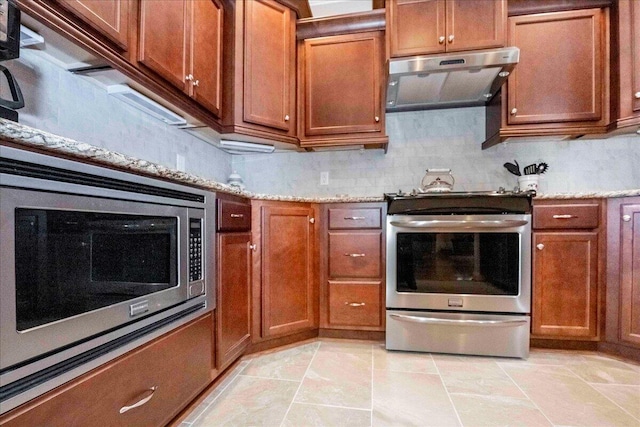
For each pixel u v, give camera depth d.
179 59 1.56
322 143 2.30
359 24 2.22
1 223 0.60
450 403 1.36
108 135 1.50
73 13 1.02
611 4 1.99
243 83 2.04
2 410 0.60
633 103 1.92
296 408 1.32
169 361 1.10
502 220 1.83
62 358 0.72
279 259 1.94
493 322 1.83
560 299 1.86
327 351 1.93
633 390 1.46
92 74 1.33
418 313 1.93
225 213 1.53
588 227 1.84
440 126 2.46
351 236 2.07
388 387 1.50
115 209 0.88
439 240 1.93
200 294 1.31
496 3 1.94
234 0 2.02
